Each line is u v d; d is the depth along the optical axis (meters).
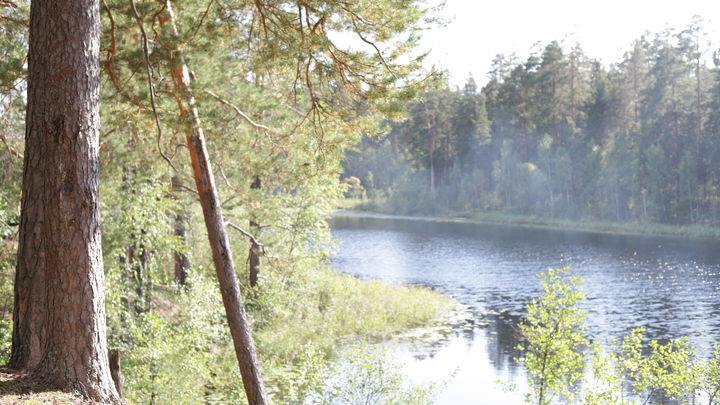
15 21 8.19
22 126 10.29
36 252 4.79
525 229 60.44
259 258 17.38
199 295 13.12
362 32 7.68
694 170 54.62
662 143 60.72
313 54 7.84
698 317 22.70
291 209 17.61
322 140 9.23
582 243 47.50
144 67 8.05
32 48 4.89
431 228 62.78
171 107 8.89
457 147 83.69
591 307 24.39
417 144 87.75
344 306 22.22
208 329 13.20
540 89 75.12
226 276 9.55
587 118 70.12
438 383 15.31
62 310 4.76
